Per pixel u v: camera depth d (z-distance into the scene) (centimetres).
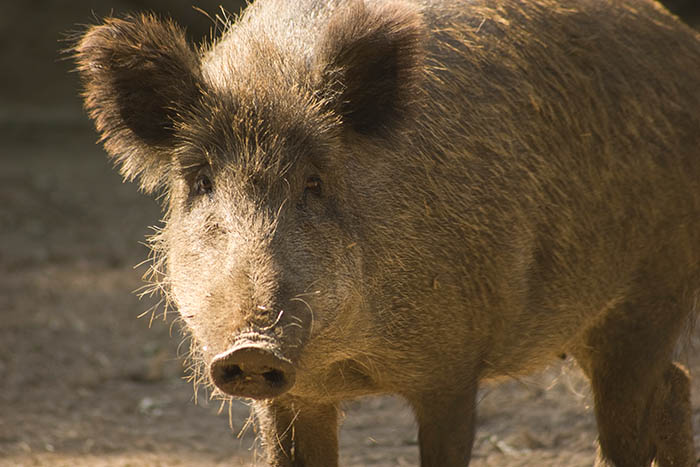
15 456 2559
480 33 1833
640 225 1930
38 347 3641
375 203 1573
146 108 1587
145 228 5819
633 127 1938
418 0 1823
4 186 6869
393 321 1619
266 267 1332
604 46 1966
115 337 3797
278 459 1761
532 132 1817
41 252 5150
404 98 1551
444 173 1677
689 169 1995
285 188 1418
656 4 2191
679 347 2081
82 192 6838
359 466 2516
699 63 2102
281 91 1489
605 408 1978
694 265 2012
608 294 1919
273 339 1278
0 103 9881
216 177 1452
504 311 1748
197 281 1396
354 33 1520
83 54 1582
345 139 1550
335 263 1441
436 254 1644
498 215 1731
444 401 1698
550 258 1820
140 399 3122
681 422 2061
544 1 1950
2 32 10712
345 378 1667
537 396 2995
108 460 2542
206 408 3055
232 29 1809
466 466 1734
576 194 1852
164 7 4719
